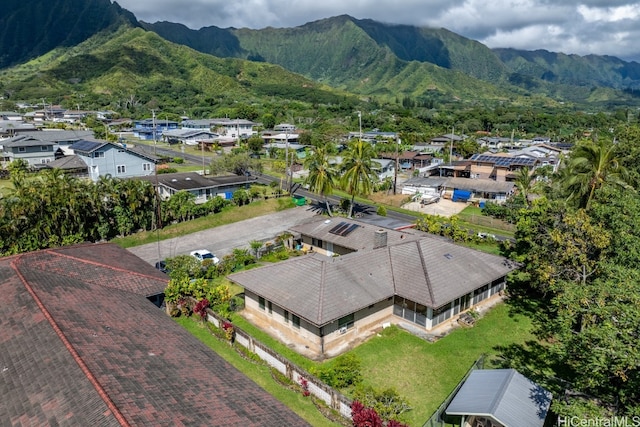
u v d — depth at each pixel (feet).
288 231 152.66
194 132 392.27
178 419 43.86
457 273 94.79
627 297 54.85
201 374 56.39
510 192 216.13
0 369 52.13
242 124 445.78
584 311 58.75
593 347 49.75
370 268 93.66
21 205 122.52
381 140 397.39
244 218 179.22
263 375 72.54
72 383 46.96
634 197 103.86
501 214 186.91
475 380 63.41
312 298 80.94
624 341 48.60
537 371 75.20
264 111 579.89
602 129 527.40
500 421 53.11
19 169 218.38
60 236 129.49
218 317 86.22
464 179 238.68
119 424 40.16
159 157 289.53
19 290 71.56
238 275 94.32
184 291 92.07
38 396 45.96
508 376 61.98
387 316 92.99
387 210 202.08
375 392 65.87
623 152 172.86
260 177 256.73
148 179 200.03
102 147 224.12
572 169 126.21
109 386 46.57
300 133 413.39
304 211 192.44
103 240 142.82
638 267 72.59
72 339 55.88
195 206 169.89
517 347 83.92
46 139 281.95
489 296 103.91
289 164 284.20
